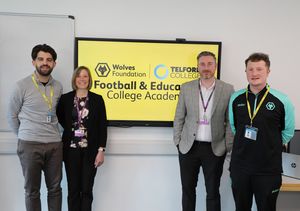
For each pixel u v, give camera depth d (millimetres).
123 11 2801
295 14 2920
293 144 2439
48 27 2746
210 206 2490
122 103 2828
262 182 2074
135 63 2803
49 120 2389
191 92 2521
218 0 2859
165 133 2922
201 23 2861
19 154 2391
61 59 2775
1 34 2707
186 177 2527
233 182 2209
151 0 2814
